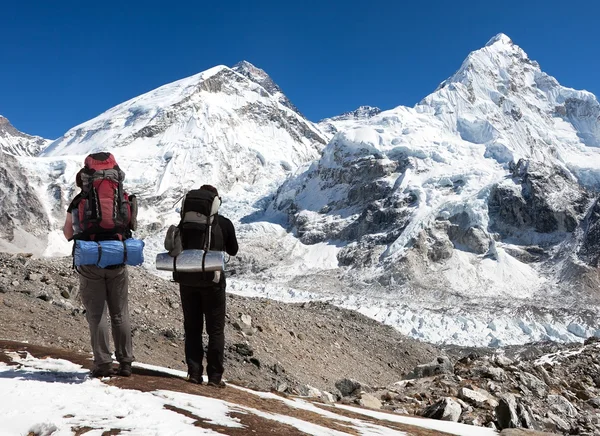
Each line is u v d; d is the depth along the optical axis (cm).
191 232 652
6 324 1238
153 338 1538
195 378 672
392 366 2545
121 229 617
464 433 848
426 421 905
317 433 580
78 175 620
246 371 1586
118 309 630
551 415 1334
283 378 1681
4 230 16112
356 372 2248
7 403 507
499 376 1513
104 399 534
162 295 1930
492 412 1180
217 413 552
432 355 2877
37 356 726
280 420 598
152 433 456
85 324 1405
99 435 448
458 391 1279
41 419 473
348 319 3197
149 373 688
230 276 13800
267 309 2381
